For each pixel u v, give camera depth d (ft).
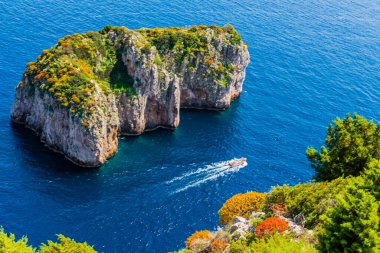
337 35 561.43
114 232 280.72
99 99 336.49
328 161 212.64
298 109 412.77
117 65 371.35
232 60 415.03
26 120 357.82
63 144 336.08
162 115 382.83
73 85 339.16
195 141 372.38
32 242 264.52
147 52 365.20
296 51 504.84
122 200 306.35
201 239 191.72
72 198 302.25
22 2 504.43
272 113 406.00
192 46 405.18
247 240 158.10
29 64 361.51
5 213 280.31
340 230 131.75
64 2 522.47
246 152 359.66
